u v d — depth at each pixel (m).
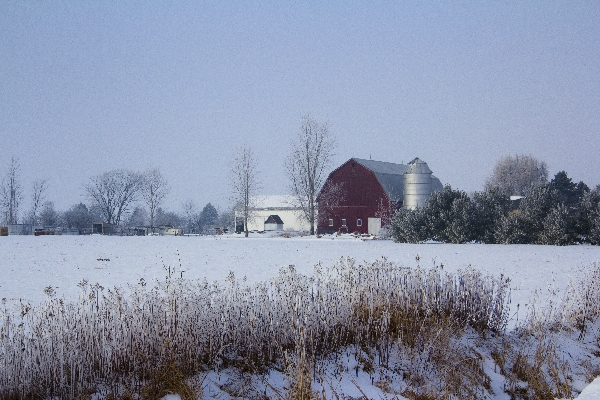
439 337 10.13
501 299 12.00
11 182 97.31
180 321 8.34
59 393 7.22
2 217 97.81
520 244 46.00
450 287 11.95
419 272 12.07
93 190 118.56
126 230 91.50
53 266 23.17
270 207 92.25
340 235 63.66
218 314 8.91
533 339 11.42
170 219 128.75
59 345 7.38
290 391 7.82
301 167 70.25
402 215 51.94
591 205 45.28
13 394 6.91
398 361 9.61
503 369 10.12
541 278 20.17
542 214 46.19
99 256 29.36
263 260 27.91
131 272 20.86
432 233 49.03
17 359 7.07
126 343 7.95
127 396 7.30
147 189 105.69
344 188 79.88
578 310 12.99
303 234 70.81
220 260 27.67
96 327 7.96
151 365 7.88
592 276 14.74
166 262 25.86
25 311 7.78
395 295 11.10
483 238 48.19
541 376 9.94
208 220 158.12
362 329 10.02
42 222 107.00
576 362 10.87
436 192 50.81
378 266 11.82
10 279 18.20
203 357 8.48
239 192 72.44
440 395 8.81
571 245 44.03
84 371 7.52
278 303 9.61
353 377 8.88
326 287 10.39
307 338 9.05
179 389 7.53
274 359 8.96
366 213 78.25
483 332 11.27
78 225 103.12
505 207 49.59
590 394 9.21
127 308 8.43
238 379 8.20
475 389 9.21
